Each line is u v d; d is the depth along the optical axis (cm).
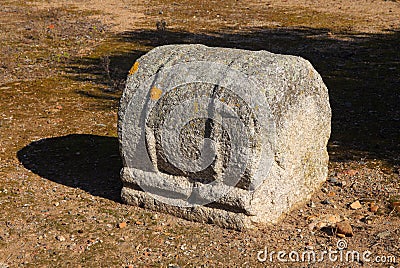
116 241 493
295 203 540
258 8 1577
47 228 517
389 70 1016
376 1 1596
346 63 1066
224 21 1445
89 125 796
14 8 1633
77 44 1252
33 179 622
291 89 504
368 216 530
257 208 491
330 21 1403
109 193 582
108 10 1595
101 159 675
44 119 820
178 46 546
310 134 541
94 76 1029
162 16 1514
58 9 1612
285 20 1431
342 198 568
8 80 1011
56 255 477
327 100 564
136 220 523
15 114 843
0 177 626
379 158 661
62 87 970
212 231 500
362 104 853
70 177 627
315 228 508
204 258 465
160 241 489
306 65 529
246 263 458
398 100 865
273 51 1169
